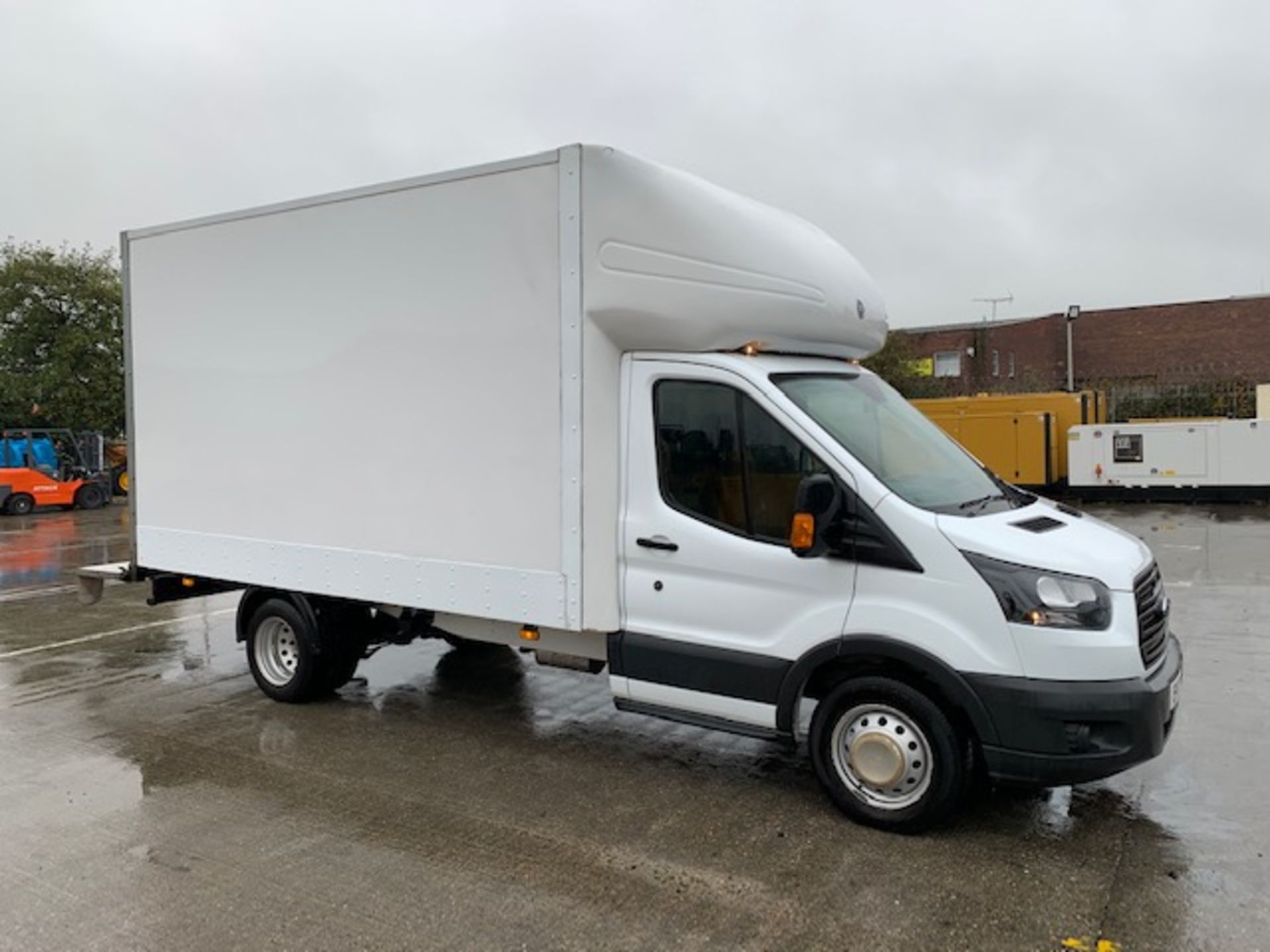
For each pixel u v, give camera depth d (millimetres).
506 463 5031
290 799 4887
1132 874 3936
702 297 4598
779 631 4477
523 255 4887
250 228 6012
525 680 7098
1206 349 37406
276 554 6062
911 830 4297
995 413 22172
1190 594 9852
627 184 4594
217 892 3908
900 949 3426
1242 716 5918
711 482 4660
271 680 6633
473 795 4898
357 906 3789
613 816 4617
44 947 3521
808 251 5293
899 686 4230
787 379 4707
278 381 5957
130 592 11578
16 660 7992
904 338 37812
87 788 5070
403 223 5312
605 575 4871
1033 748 3957
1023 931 3525
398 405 5422
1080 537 4363
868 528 4246
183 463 6562
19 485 23328
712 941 3492
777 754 5473
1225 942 3428
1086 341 39375
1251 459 19297
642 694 4895
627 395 4836
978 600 4027
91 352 28750
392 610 6418
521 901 3807
